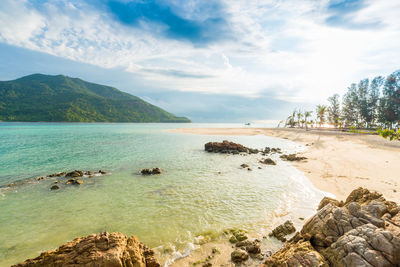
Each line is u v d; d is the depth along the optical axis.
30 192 17.81
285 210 13.95
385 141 45.09
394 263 6.02
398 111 89.19
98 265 7.15
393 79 90.00
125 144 50.72
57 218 13.09
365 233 6.98
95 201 15.80
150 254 8.95
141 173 24.00
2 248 10.05
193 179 21.58
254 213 13.59
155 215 13.41
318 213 9.44
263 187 18.78
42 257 7.70
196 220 12.76
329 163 27.22
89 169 26.12
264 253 9.51
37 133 82.94
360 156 30.38
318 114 127.12
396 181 18.02
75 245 8.14
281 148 47.34
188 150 41.94
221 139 65.75
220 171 24.98
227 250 9.87
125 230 11.66
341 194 16.12
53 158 32.69
